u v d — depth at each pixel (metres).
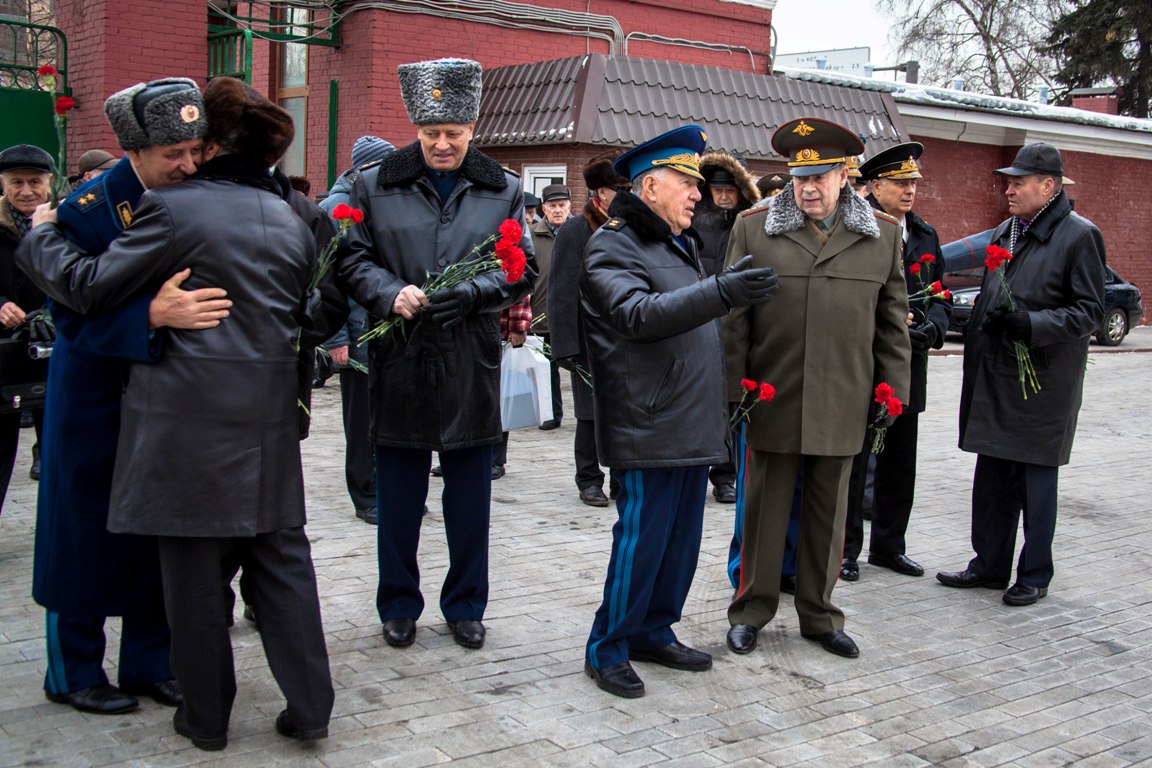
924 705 4.02
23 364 4.67
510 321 6.93
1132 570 5.89
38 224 3.19
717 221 6.35
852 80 16.94
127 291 3.06
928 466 8.57
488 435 4.22
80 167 6.56
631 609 3.92
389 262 4.14
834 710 3.93
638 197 3.99
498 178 4.27
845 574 5.47
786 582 5.17
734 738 3.65
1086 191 20.95
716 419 3.96
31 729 3.45
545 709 3.79
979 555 5.42
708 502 6.89
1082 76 30.45
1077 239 5.07
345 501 6.47
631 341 3.86
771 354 4.35
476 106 4.12
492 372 4.23
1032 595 5.24
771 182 6.71
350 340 5.80
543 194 8.52
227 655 3.30
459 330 4.12
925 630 4.81
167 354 3.10
